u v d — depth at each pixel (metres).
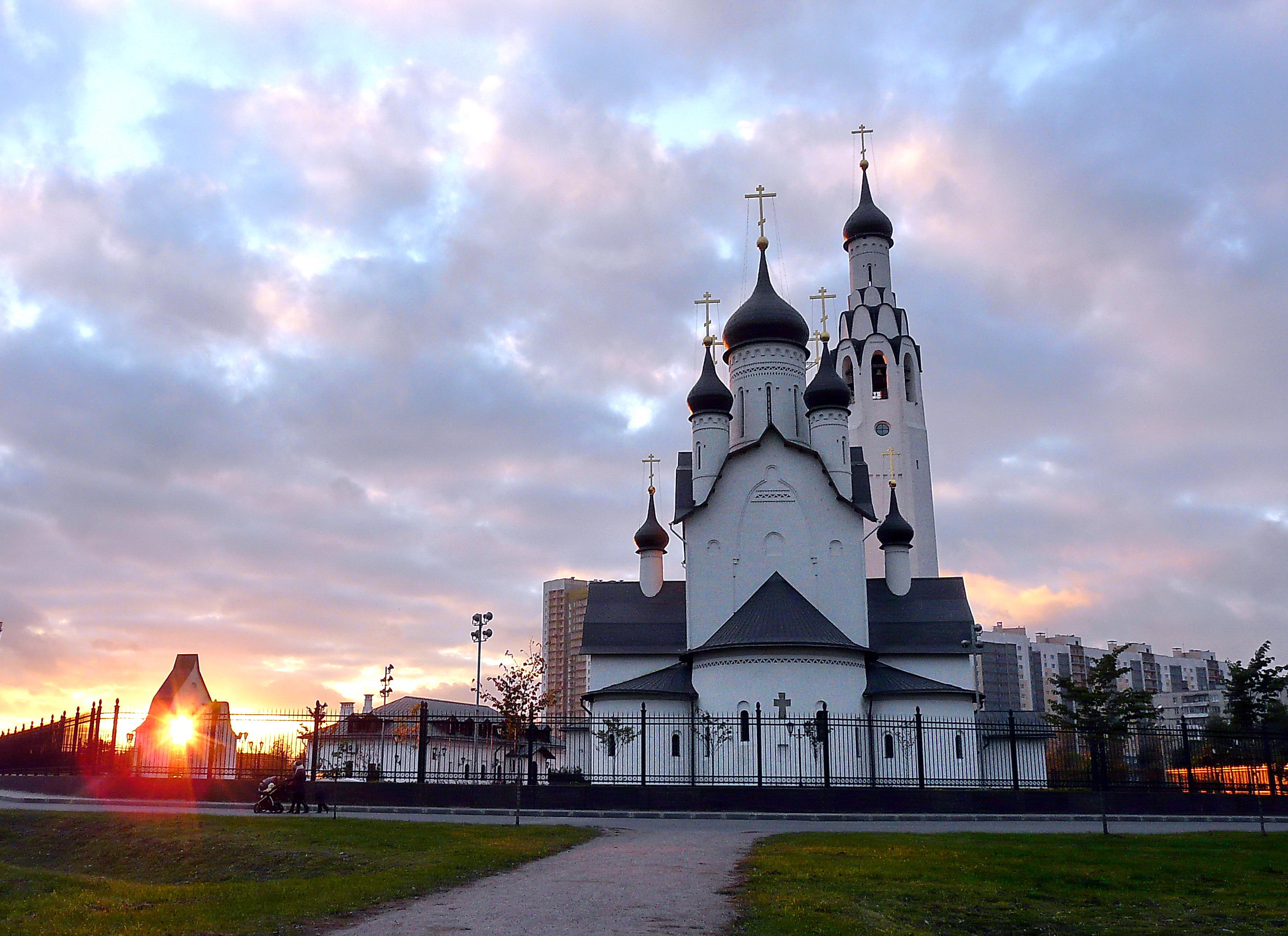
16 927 14.39
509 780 42.28
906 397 81.38
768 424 58.12
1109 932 15.90
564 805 35.91
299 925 14.70
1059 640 159.62
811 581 52.75
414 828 26.12
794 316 59.78
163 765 41.69
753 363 59.34
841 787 37.41
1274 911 17.50
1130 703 57.22
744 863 21.14
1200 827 33.03
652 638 56.56
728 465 54.56
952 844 24.75
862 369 81.38
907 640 54.75
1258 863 22.27
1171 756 40.28
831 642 47.16
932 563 78.31
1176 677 172.62
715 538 53.78
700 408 59.16
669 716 48.19
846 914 15.73
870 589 58.72
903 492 78.50
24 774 44.16
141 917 15.06
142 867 22.66
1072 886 19.38
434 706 82.25
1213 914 17.23
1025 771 55.66
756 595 51.00
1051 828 31.59
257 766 37.84
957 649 53.84
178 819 27.11
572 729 47.56
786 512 53.62
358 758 42.78
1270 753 39.00
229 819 27.25
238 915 15.23
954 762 47.84
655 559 61.16
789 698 46.19
